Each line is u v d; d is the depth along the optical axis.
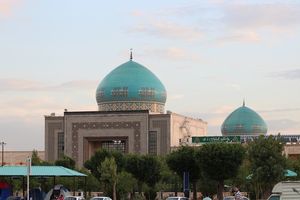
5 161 162.12
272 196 44.66
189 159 102.38
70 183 103.88
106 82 158.38
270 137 85.25
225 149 95.12
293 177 98.25
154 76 160.25
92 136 150.25
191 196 114.56
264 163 83.31
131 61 162.50
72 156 150.88
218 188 98.12
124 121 149.00
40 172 72.75
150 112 150.62
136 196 110.50
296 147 150.88
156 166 113.31
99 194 117.50
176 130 150.88
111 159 105.00
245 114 176.75
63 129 152.38
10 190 77.75
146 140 147.12
